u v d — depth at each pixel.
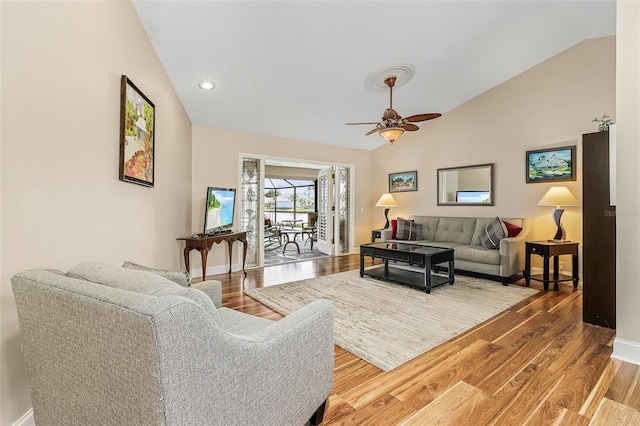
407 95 4.70
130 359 0.77
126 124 2.13
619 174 2.08
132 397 0.79
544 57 4.22
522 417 1.52
